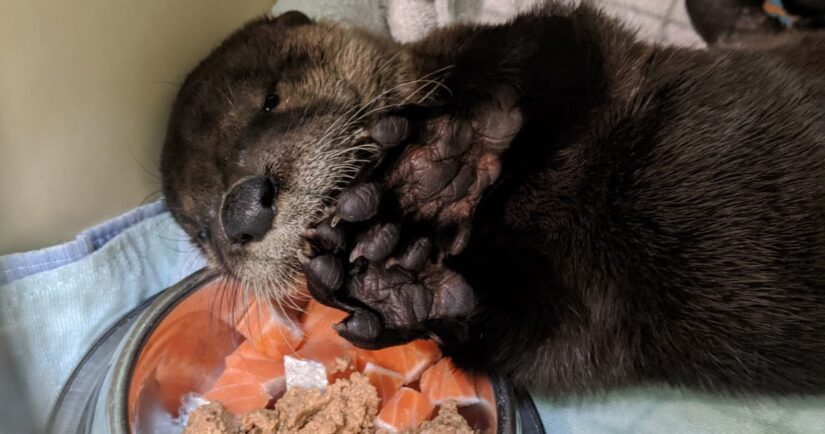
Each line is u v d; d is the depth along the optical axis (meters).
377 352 0.56
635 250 0.51
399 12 0.68
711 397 0.54
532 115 0.50
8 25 0.52
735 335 0.50
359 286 0.50
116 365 0.53
